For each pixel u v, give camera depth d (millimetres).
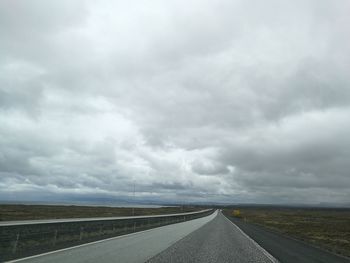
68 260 13930
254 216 129125
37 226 20391
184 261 15250
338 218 122188
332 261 17719
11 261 13273
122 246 20375
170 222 63875
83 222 27234
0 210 73000
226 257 17391
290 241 30359
